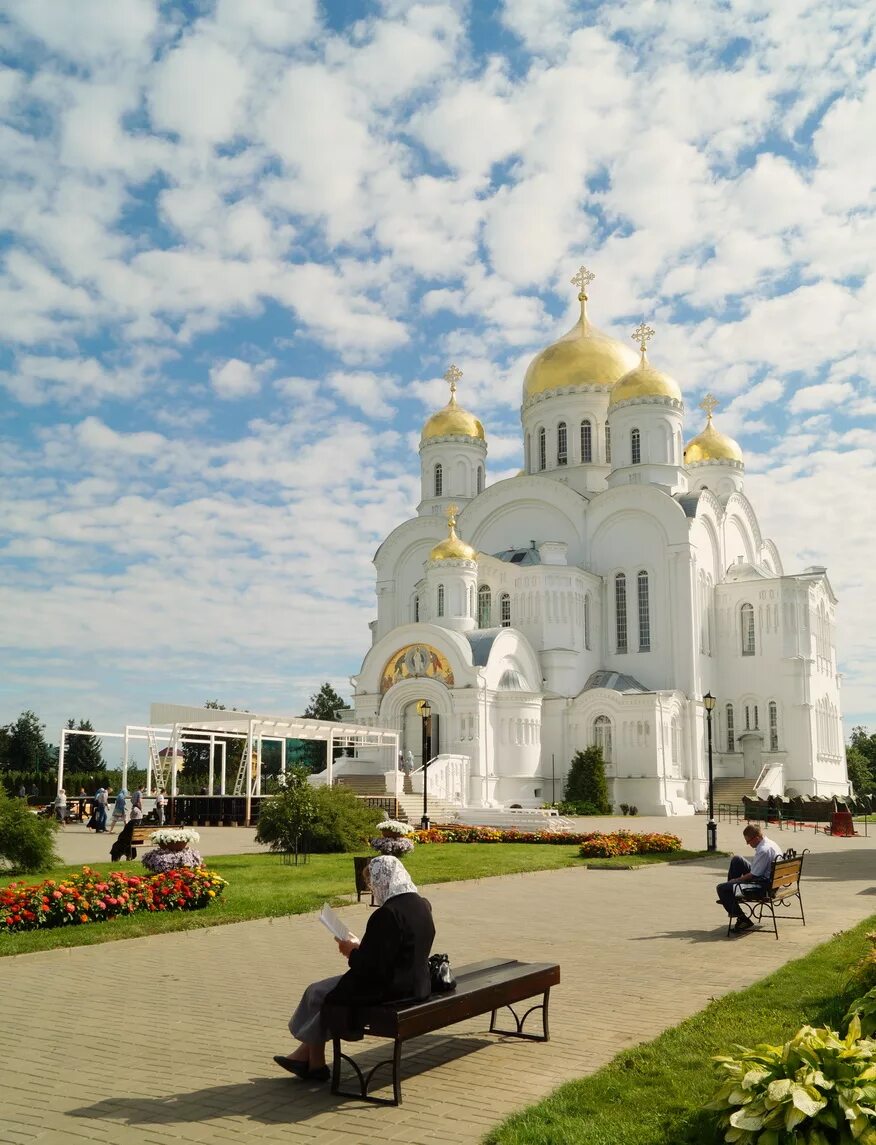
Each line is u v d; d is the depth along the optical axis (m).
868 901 20.23
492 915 18.34
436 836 36.09
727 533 72.81
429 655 57.84
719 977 12.67
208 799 44.69
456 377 78.00
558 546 64.31
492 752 56.66
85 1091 8.23
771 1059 6.80
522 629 63.41
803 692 63.97
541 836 35.75
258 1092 8.26
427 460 76.00
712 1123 6.89
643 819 53.53
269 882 22.08
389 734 52.12
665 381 68.56
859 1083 6.38
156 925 15.88
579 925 17.14
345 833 29.52
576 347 73.12
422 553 73.81
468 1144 7.12
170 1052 9.35
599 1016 10.68
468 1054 9.33
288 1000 11.42
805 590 65.44
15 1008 11.04
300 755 73.75
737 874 16.94
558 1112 7.46
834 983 11.57
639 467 67.44
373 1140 7.20
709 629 66.62
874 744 116.19
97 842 35.03
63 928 15.63
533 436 73.69
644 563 65.25
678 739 60.78
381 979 8.29
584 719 60.16
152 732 49.34
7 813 23.11
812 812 53.31
